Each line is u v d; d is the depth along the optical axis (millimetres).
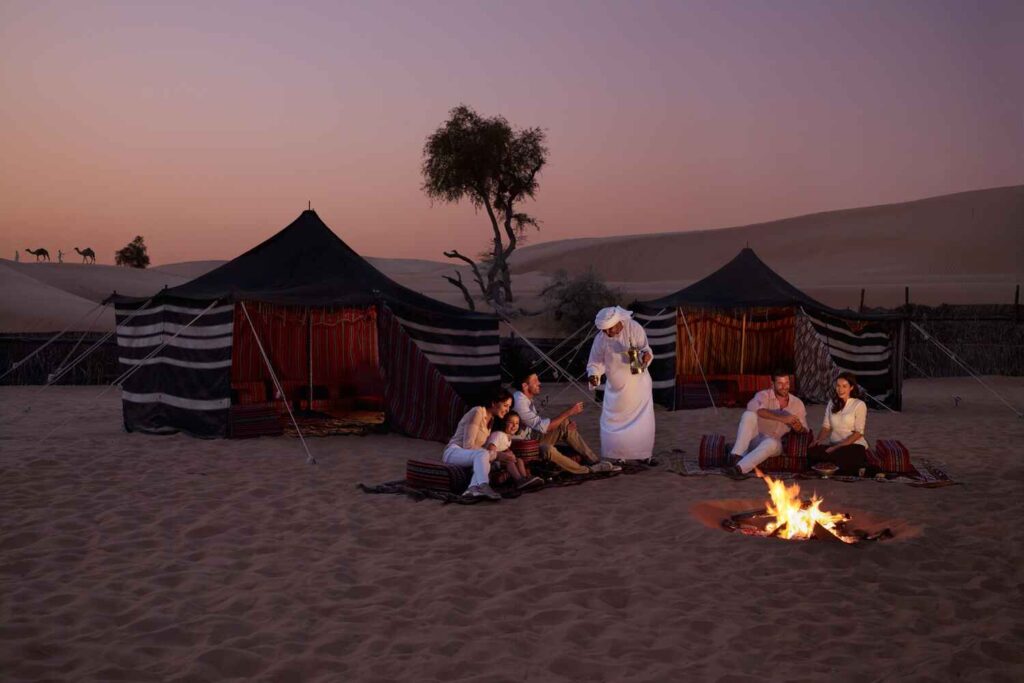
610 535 6680
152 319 12328
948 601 5188
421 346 12742
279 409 12562
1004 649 4434
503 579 5605
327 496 8047
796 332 16922
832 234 85062
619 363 9531
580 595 5320
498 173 35750
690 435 12367
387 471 9383
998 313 23672
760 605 5172
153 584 5473
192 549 6293
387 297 12711
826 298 45844
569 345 22016
